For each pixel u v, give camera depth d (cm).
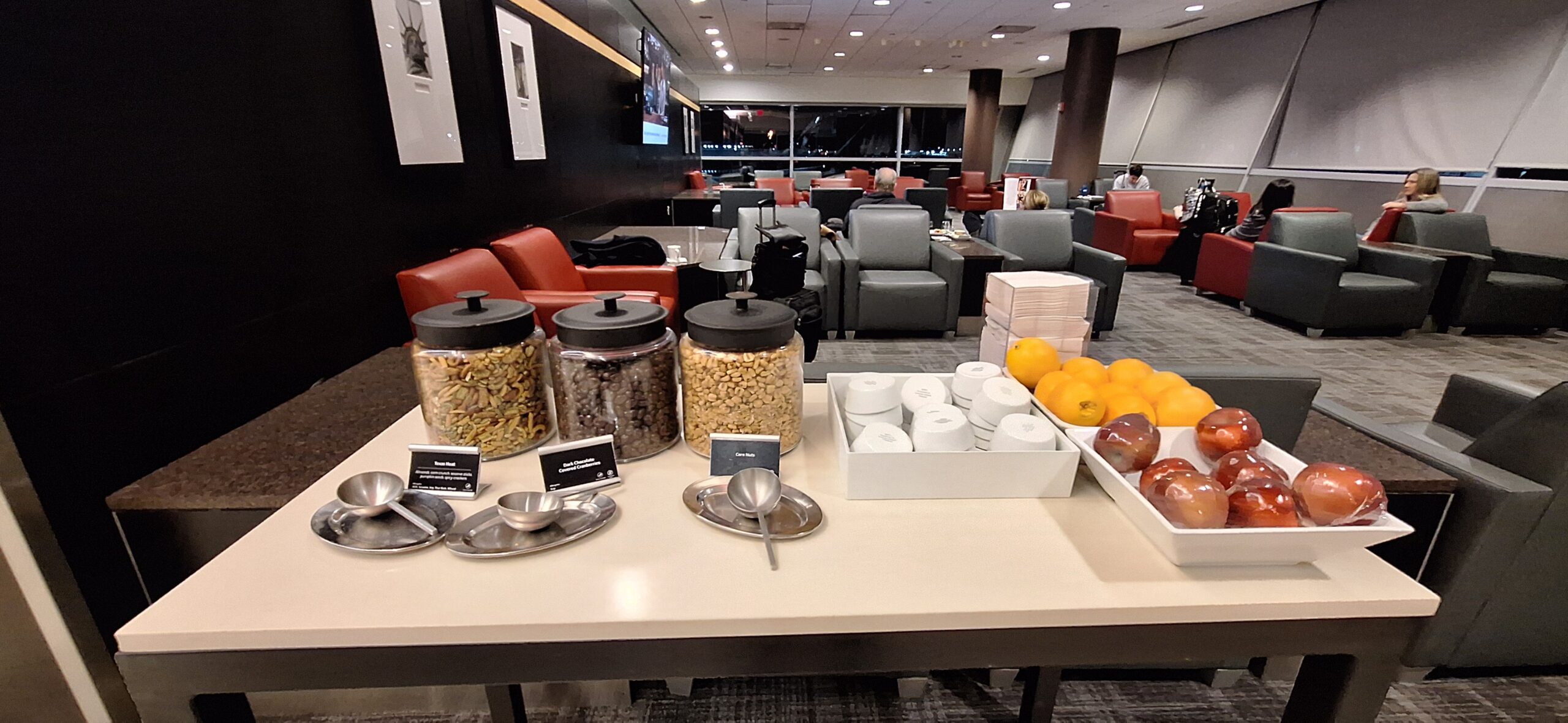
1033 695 120
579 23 428
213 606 63
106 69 119
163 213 131
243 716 73
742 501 77
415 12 227
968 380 100
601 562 71
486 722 139
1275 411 121
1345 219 454
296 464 102
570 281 300
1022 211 444
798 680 152
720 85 1288
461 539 73
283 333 168
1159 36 849
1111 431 82
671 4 669
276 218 164
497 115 300
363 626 61
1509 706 147
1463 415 191
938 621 64
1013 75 1282
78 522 115
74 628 115
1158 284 608
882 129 1369
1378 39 597
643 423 92
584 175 439
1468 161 518
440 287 211
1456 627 131
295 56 171
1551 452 114
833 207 642
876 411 93
